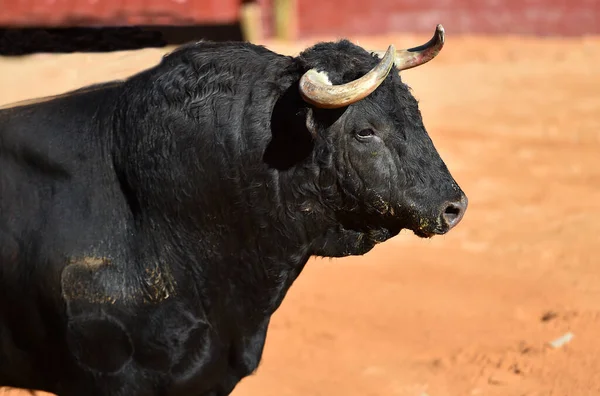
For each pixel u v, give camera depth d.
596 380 15.49
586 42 57.03
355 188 10.18
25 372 10.95
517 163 32.41
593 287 20.45
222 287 10.62
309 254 10.88
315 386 15.80
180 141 10.18
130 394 10.38
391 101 10.05
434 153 10.32
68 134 10.55
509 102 42.16
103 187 10.41
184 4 29.25
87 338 10.17
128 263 10.27
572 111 40.56
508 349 16.98
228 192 10.23
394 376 16.11
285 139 10.12
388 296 20.00
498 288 20.45
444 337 17.72
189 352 10.48
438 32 10.66
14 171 10.55
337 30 57.19
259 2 51.81
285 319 18.78
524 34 58.94
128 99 10.45
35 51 18.55
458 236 24.48
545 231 24.95
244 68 10.26
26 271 10.30
